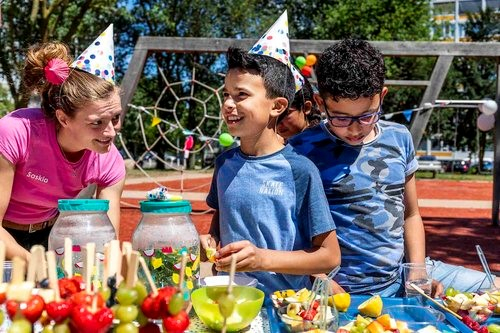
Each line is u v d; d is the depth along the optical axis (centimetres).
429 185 2031
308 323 153
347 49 207
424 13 2556
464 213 1131
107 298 118
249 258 164
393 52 906
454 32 4241
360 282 222
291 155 195
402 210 233
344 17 2456
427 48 904
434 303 182
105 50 209
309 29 2619
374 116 209
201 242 193
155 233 157
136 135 2694
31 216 247
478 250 208
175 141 2614
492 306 179
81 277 129
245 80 187
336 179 227
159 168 2769
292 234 190
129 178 2008
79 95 202
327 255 183
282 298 172
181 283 121
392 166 230
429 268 211
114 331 115
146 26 2511
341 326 160
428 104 912
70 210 158
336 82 201
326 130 236
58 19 1416
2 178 224
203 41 908
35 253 112
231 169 201
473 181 2359
